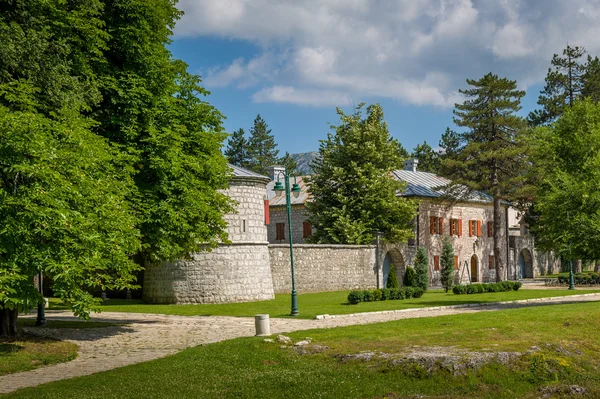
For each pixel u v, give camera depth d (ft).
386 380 43.78
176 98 73.61
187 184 70.74
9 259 45.85
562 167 102.89
